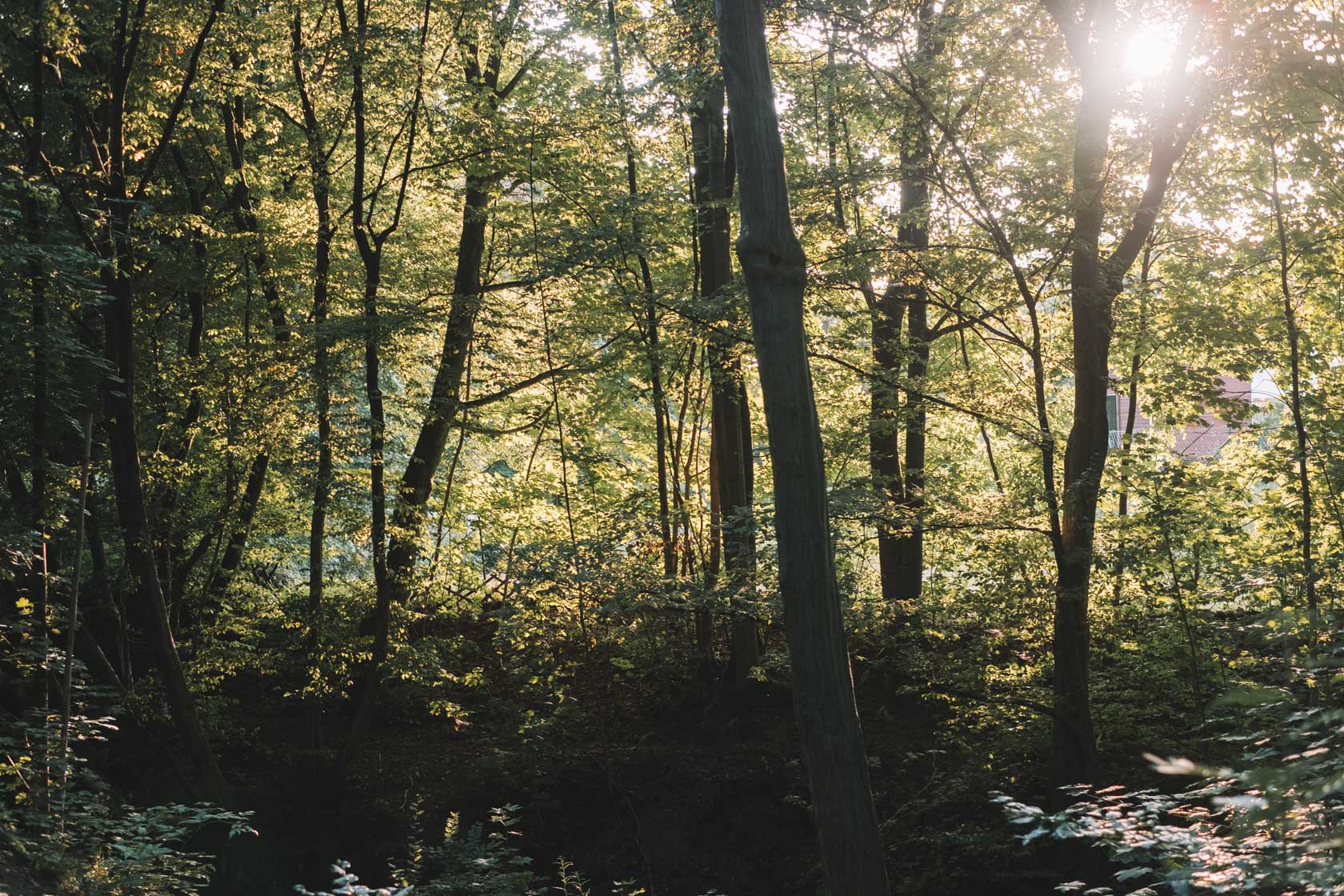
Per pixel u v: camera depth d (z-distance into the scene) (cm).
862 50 1089
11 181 934
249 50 1364
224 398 1438
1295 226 1309
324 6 1446
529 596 1438
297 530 1758
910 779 1358
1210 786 360
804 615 805
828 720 798
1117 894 934
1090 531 1103
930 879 1173
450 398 1551
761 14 822
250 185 1622
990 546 1186
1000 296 1192
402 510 1468
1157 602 1183
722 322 1234
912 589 1580
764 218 805
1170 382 1242
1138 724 1267
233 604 1603
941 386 1248
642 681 1709
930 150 1122
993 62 1121
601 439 2002
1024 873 1126
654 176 1747
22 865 747
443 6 1402
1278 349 1367
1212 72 1059
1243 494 1266
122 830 846
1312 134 1183
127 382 1247
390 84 1361
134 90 1280
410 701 1677
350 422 1441
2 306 981
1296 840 316
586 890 1208
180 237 1361
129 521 1274
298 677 1675
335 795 1398
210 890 1244
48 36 1097
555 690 1625
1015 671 1216
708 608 1199
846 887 782
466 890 952
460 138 1443
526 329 1543
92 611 1591
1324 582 1058
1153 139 1098
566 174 1484
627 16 1575
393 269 1664
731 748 1491
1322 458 1200
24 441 1192
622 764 1465
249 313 1597
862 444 1350
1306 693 469
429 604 1730
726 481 1565
